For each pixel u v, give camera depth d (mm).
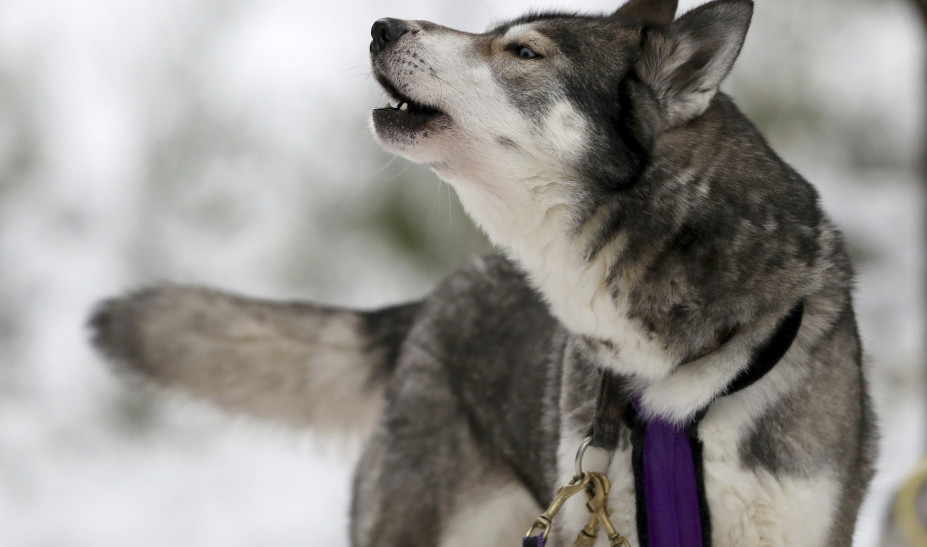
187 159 13961
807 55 14789
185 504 9266
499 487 6031
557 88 4793
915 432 9078
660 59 4707
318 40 15594
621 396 4578
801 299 4363
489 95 4828
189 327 7020
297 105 14344
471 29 15062
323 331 6988
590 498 4469
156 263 12805
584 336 4680
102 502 9281
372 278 12531
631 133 4652
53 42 15430
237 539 8641
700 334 4340
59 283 12453
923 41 8312
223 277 12578
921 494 4773
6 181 14047
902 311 11172
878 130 14469
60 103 14914
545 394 5375
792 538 4316
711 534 4375
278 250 12875
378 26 4988
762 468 4289
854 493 4566
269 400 7168
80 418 10602
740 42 4500
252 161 13883
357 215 12984
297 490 9547
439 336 6238
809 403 4359
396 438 6215
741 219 4391
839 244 4707
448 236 12578
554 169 4699
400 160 12852
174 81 14797
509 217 4871
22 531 8703
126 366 7086
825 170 14281
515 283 6035
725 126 4727
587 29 4941
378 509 6156
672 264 4410
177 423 10648
